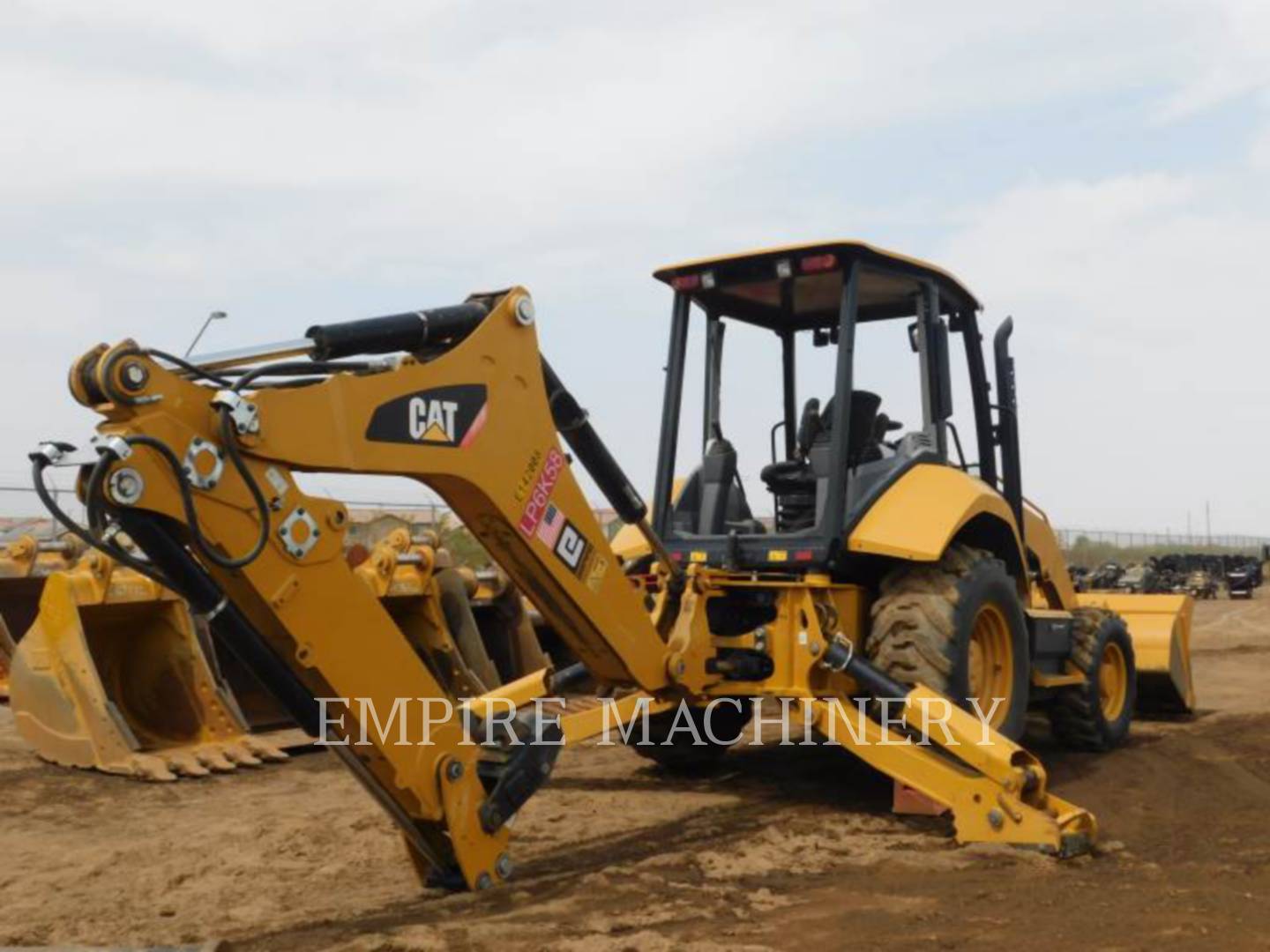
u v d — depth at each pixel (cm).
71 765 745
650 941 403
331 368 416
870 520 639
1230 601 3319
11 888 497
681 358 704
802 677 618
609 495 565
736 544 646
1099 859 528
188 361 383
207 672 791
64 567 965
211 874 513
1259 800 661
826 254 650
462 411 445
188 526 362
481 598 1005
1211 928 426
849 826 591
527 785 466
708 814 630
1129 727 882
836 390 638
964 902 461
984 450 780
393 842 561
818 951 401
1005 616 674
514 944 402
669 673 581
